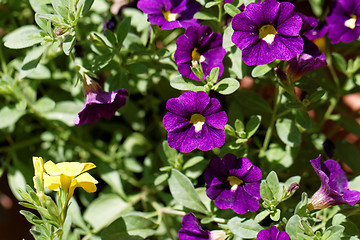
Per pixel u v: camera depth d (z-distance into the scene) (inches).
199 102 14.9
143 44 17.1
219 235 15.2
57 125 18.6
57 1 15.2
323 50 16.8
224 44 15.4
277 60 15.4
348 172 17.6
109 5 18.1
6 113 17.7
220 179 15.3
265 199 14.9
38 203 14.3
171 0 15.9
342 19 16.2
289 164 16.6
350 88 17.5
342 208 15.7
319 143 17.6
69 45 15.2
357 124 17.8
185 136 15.2
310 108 16.2
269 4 14.6
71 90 18.3
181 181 15.9
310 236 14.6
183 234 15.3
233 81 15.3
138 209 18.5
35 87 18.0
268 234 14.5
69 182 14.4
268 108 17.0
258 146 17.2
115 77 16.9
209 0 16.4
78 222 17.1
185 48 15.4
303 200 14.7
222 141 15.0
